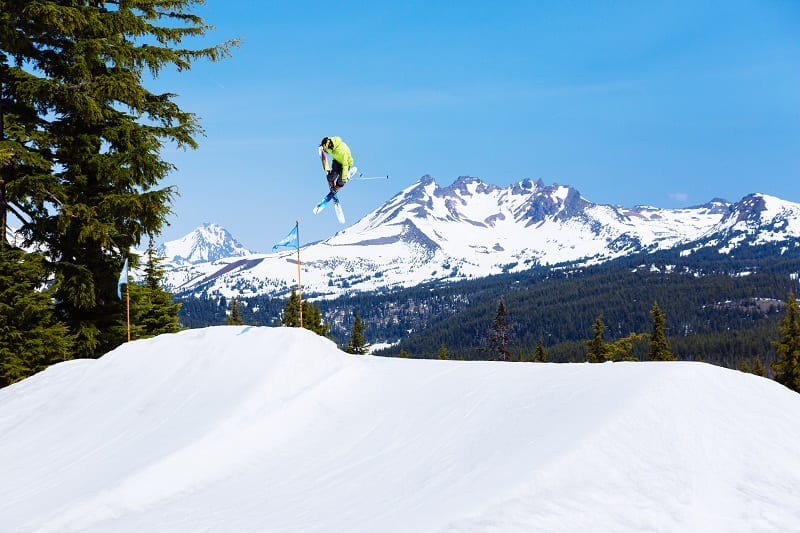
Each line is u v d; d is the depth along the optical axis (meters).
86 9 16.89
